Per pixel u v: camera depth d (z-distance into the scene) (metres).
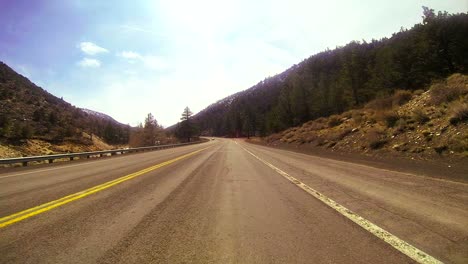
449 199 7.66
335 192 8.95
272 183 10.87
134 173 14.05
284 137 56.53
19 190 9.76
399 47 45.06
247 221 6.00
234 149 40.16
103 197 8.39
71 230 5.43
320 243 4.74
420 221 5.83
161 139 92.25
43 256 4.27
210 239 4.95
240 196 8.53
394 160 16.92
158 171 14.88
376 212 6.56
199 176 12.91
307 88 81.19
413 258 4.14
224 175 13.19
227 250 4.48
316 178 11.88
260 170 14.99
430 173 12.16
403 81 43.06
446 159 14.97
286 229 5.47
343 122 38.81
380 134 22.94
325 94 70.75
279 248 4.54
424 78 40.38
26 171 16.41
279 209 6.97
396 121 23.48
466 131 16.27
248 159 22.27
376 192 8.76
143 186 10.29
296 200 7.94
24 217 6.30
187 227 5.61
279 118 86.94
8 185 10.94
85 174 14.05
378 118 27.42
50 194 8.92
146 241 4.86
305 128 54.62
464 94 21.36
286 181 11.29
